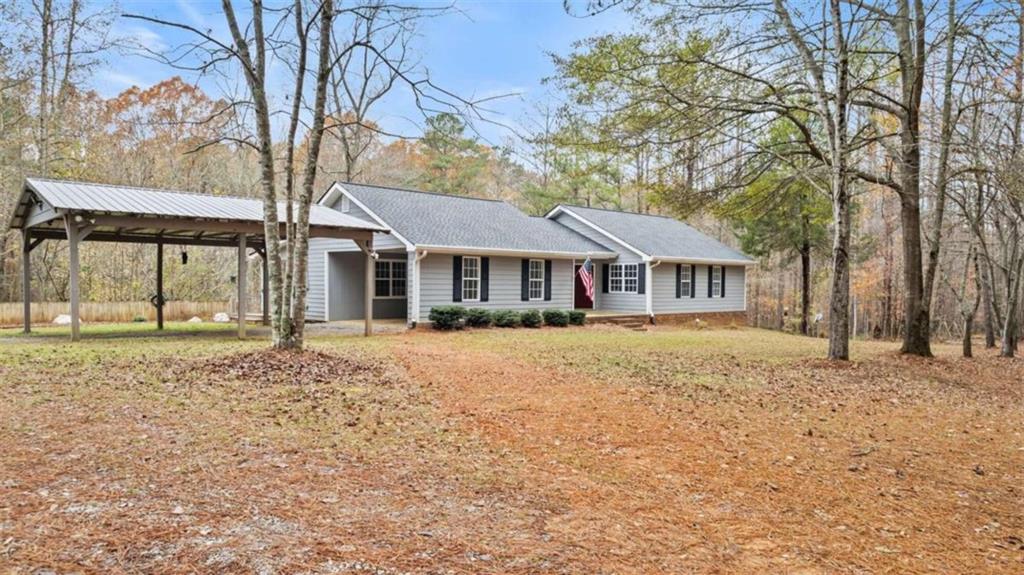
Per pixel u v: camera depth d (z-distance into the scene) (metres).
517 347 12.73
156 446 4.67
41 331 14.70
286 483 4.04
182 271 24.52
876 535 3.71
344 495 3.89
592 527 3.60
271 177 8.96
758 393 8.07
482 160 32.66
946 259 21.59
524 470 4.64
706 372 9.74
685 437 5.76
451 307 16.89
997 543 3.66
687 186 12.27
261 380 7.50
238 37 8.38
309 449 4.84
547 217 25.05
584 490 4.25
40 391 6.45
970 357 13.47
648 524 3.70
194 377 7.53
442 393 7.40
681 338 16.39
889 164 12.71
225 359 8.63
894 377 9.98
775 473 4.83
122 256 23.66
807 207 22.41
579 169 28.33
